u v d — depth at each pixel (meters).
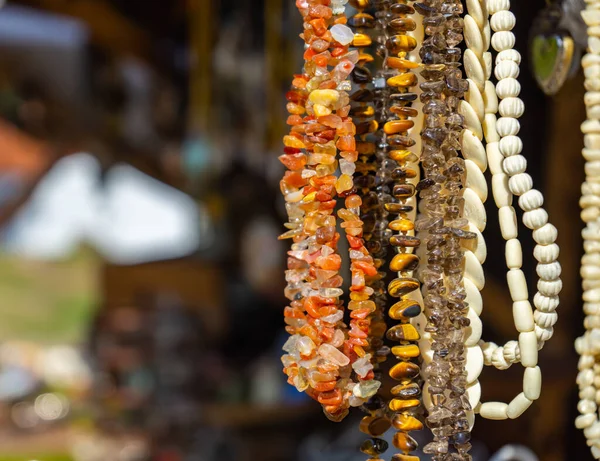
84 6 1.42
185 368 1.77
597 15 0.60
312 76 0.55
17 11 1.42
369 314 0.57
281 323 1.89
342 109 0.55
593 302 0.60
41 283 2.60
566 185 0.79
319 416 1.49
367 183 0.58
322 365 0.54
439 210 0.55
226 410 1.57
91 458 1.55
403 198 0.56
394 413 0.56
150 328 1.91
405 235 0.56
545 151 0.80
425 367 0.56
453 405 0.55
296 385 0.56
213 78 1.38
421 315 0.57
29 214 2.50
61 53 1.60
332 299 0.55
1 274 2.58
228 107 1.43
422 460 0.85
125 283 2.01
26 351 2.25
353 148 0.55
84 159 2.02
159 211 2.34
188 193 1.89
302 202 0.55
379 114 0.58
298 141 0.56
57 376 2.03
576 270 0.79
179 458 1.51
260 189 1.74
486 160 0.57
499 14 0.56
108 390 1.84
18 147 1.92
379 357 0.58
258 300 1.89
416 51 0.58
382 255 0.58
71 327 2.48
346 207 0.56
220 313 1.90
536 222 0.55
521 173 0.55
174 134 1.72
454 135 0.55
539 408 0.81
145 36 1.52
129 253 2.36
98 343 1.96
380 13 0.57
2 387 1.90
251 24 1.35
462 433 0.55
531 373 0.55
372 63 0.65
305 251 0.55
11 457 1.56
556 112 0.78
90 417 1.76
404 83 0.56
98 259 2.36
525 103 0.79
